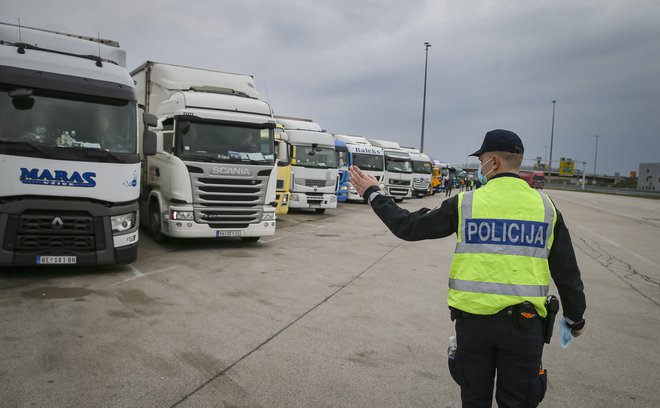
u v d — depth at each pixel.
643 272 10.15
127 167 7.40
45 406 3.40
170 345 4.70
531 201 2.50
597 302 7.40
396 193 28.70
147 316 5.56
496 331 2.42
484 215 2.49
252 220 10.25
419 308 6.45
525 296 2.40
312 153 18.61
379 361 4.56
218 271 8.12
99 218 7.16
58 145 6.93
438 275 8.78
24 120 6.83
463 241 2.52
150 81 11.62
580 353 5.13
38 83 6.96
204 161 9.66
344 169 25.33
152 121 8.20
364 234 14.27
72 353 4.37
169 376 4.01
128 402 3.53
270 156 10.34
